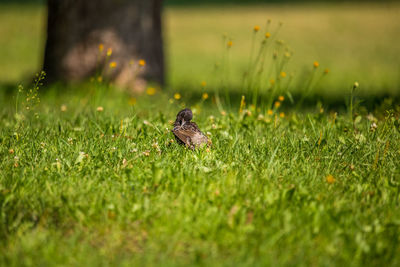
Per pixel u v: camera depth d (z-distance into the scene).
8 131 10.73
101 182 8.14
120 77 18.72
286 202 7.48
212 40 53.44
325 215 7.04
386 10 68.12
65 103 14.92
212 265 5.95
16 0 73.31
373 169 8.87
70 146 9.66
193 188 7.84
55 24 18.91
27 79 20.61
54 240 6.46
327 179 8.26
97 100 14.47
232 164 8.91
